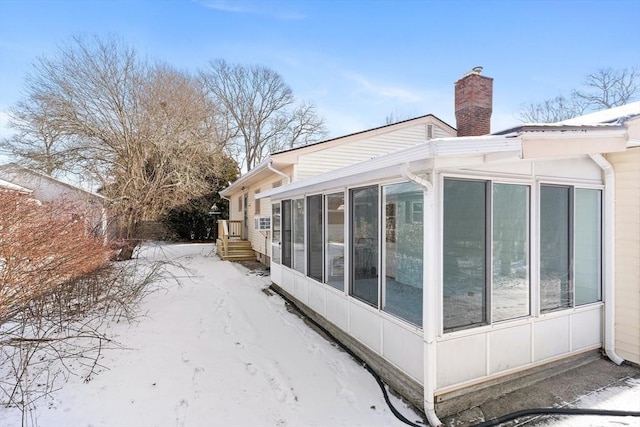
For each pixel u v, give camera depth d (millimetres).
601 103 19203
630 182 4082
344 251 4562
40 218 4098
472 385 3201
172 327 5117
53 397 3146
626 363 4047
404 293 3410
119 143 12586
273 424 2889
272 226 8000
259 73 27141
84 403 3070
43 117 12109
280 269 7355
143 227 11664
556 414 3061
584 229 4148
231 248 13102
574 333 3975
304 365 4008
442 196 3061
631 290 4059
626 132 3580
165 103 14031
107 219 7086
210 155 15930
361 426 2889
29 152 12070
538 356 3645
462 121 7793
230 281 8836
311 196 5648
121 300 5418
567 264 3967
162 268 8352
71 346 4172
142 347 4320
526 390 3459
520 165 3529
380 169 3412
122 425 2797
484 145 2717
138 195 12148
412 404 3221
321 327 5270
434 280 2990
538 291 3660
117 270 6133
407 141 10203
